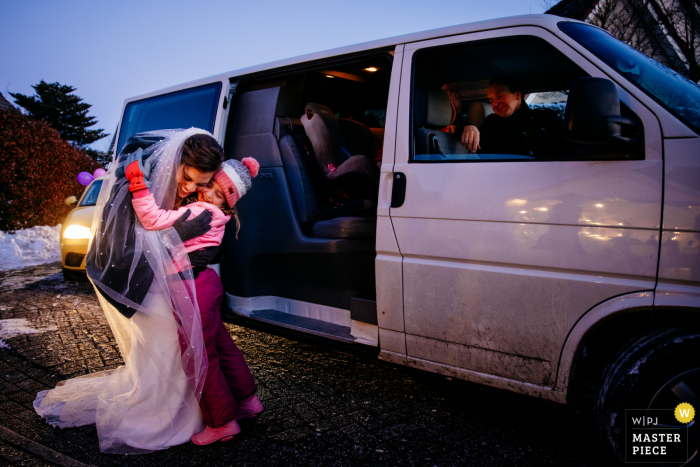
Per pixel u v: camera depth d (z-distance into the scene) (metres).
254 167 2.33
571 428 2.46
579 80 1.85
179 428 2.27
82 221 5.11
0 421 2.43
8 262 7.73
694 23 6.76
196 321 2.08
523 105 2.32
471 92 2.63
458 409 2.65
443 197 2.31
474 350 2.27
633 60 2.20
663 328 1.87
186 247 2.11
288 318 3.21
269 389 2.88
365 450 2.22
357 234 2.93
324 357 3.43
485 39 2.34
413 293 2.42
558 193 2.04
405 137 2.48
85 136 43.72
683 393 1.83
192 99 3.61
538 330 2.10
